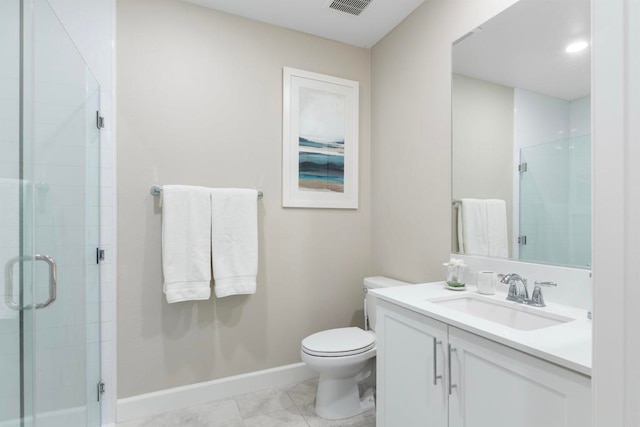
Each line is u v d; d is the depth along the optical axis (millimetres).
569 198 1322
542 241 1415
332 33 2408
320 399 1933
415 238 2115
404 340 1420
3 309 1055
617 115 666
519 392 946
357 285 2547
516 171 1518
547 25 1411
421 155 2068
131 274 1913
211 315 2104
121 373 1887
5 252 1062
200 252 1956
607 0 681
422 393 1313
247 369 2199
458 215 1812
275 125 2295
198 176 2070
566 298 1311
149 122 1959
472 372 1099
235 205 2070
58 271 1357
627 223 651
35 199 1164
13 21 1057
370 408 1974
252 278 2082
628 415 645
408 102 2184
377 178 2504
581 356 837
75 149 1510
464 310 1561
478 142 1696
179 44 2041
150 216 1957
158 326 1970
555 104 1375
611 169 676
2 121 1040
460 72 1801
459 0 1813
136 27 1941
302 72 2365
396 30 2312
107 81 1867
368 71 2600
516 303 1374
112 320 1863
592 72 708
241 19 2209
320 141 2422
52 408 1303
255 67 2240
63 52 1354
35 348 1170
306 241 2387
